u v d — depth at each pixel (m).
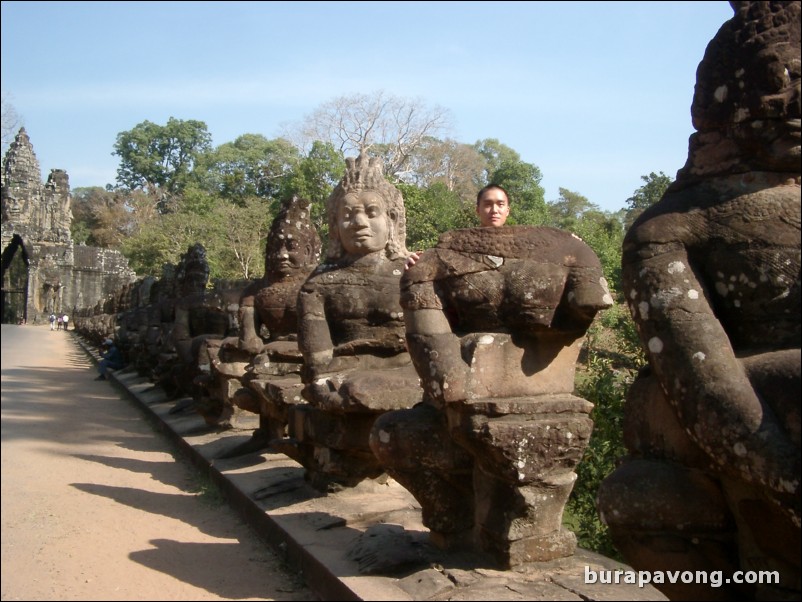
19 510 6.86
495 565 4.16
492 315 4.18
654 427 3.37
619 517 3.29
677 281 3.17
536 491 4.03
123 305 27.75
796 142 3.13
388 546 4.42
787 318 3.13
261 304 8.38
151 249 42.16
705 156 3.37
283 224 8.35
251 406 8.16
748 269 3.15
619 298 13.45
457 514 4.43
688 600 3.30
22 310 52.81
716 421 2.90
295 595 4.69
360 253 6.13
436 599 3.83
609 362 8.27
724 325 3.31
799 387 2.82
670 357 3.09
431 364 4.06
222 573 5.12
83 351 30.80
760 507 2.96
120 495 7.54
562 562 4.15
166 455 9.84
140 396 14.86
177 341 11.98
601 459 6.42
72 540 5.90
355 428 5.68
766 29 3.15
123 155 79.81
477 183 41.88
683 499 3.20
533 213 19.47
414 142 32.59
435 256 4.27
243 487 6.72
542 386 4.22
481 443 3.97
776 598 3.03
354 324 6.05
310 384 5.66
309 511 5.70
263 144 72.75
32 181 57.25
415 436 4.33
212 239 37.44
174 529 6.28
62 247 54.34
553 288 4.08
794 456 2.75
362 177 6.19
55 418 12.83
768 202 3.15
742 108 3.19
